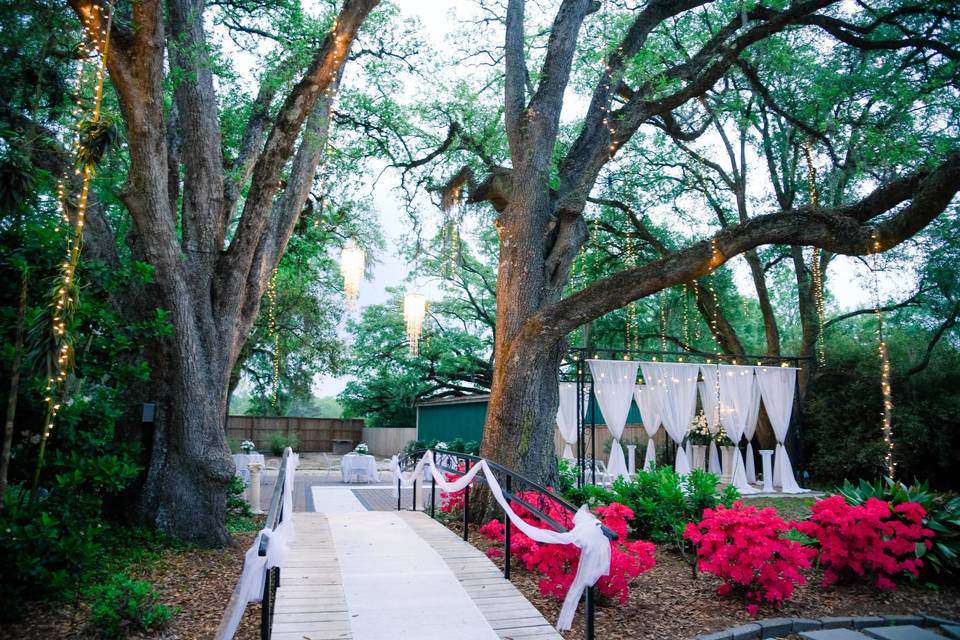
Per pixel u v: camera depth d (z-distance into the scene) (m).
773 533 6.49
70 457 6.77
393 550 7.75
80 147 6.44
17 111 8.77
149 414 8.79
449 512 10.95
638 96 11.48
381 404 36.81
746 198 21.36
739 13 11.84
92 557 6.41
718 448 20.20
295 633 5.21
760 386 17.11
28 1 8.28
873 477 18.05
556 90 11.12
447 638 5.18
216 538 8.78
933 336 18.47
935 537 7.61
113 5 7.29
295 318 28.30
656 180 21.92
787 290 27.00
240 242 9.60
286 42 10.19
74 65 9.84
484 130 13.75
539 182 10.84
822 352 18.22
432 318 32.06
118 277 7.91
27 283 6.18
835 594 7.03
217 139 9.85
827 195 18.94
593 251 22.64
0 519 5.59
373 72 13.73
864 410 18.59
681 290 22.83
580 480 12.78
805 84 16.17
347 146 14.79
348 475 19.67
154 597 5.85
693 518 9.06
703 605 6.47
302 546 7.91
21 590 5.71
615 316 24.11
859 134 13.98
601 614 6.12
